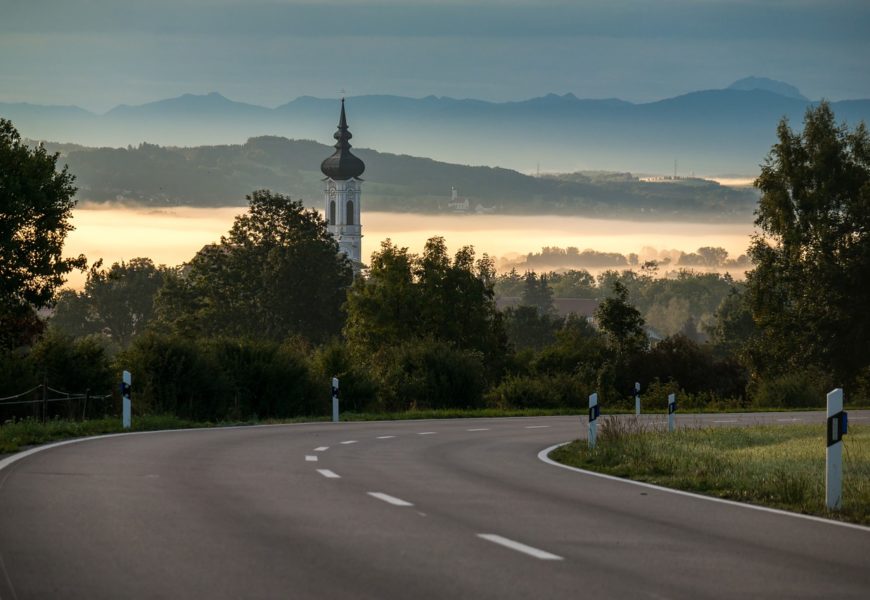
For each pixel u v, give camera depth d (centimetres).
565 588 1870
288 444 5081
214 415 8481
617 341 16962
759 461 4303
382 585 1862
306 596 1772
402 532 2423
